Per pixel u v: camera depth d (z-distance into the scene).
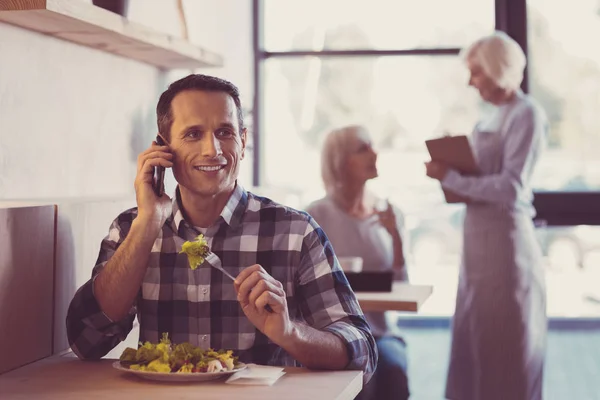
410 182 5.17
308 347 1.56
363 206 3.25
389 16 4.93
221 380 1.50
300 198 5.03
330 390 1.42
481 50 3.41
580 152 4.73
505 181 3.29
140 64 2.90
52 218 1.80
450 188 3.33
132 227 1.71
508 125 3.38
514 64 3.38
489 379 3.33
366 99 5.02
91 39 2.33
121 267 1.70
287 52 4.98
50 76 2.26
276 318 1.51
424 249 5.39
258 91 4.88
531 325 3.34
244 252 1.78
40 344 1.75
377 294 2.75
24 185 2.13
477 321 3.35
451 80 4.98
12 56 2.06
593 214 4.73
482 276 3.34
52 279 1.80
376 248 3.21
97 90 2.56
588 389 4.58
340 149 3.20
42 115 2.22
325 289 1.75
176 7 3.37
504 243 3.31
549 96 4.73
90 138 2.52
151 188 1.72
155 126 3.07
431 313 6.22
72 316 1.72
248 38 4.72
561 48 4.70
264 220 1.80
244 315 1.75
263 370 1.55
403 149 5.08
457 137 3.27
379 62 4.99
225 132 1.73
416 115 5.03
